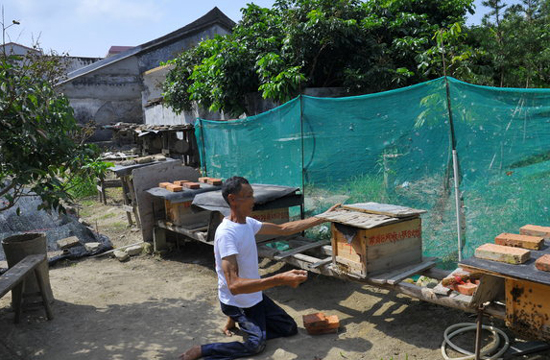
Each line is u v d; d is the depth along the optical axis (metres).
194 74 11.89
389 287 3.54
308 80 10.21
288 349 3.53
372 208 3.90
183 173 6.87
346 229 3.68
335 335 3.73
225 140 7.12
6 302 4.93
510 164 3.82
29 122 4.01
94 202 11.53
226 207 4.89
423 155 4.35
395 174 4.59
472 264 2.61
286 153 5.88
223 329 3.96
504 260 2.57
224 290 3.54
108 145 19.88
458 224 4.07
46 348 3.81
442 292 3.20
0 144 3.96
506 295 2.67
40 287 4.36
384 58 9.85
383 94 4.57
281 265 5.68
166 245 6.75
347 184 5.09
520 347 3.14
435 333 3.61
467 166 4.04
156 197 6.66
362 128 4.84
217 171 7.45
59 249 6.93
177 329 4.08
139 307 4.66
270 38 10.27
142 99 21.98
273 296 4.76
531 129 3.68
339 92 10.01
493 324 3.61
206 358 3.41
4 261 6.04
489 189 3.94
